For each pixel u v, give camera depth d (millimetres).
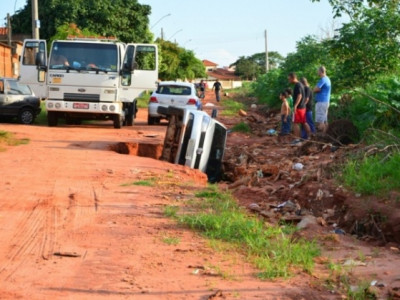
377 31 20953
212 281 6398
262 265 6902
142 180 12141
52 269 6727
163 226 8664
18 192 10844
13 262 6965
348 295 6066
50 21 52094
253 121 30281
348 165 11719
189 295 5973
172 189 11422
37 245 7680
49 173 12852
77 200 10250
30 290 6047
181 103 26812
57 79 23500
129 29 53469
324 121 17844
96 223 8797
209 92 83312
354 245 8430
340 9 20984
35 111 25422
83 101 23703
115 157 15469
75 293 5980
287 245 7703
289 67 35281
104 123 27203
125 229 8477
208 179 15789
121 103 24172
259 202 11320
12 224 8703
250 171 14820
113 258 7152
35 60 23500
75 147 17516
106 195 10711
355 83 21406
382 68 21312
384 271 6934
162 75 71625
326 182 11312
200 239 8055
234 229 8414
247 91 74062
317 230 9227
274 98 36219
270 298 5926
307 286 6324
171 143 15688
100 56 23688
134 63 23719
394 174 10547
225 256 7309
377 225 9195
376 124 16391
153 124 27703
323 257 7496
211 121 15641
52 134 20953
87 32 41219
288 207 10789
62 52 23641
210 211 9531
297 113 18609
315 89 17812
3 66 43688
